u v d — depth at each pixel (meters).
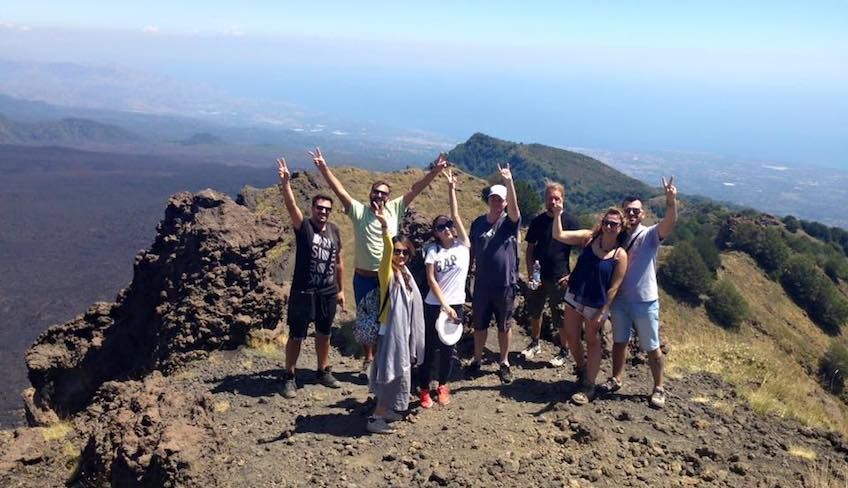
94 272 120.62
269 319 11.50
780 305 62.34
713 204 100.69
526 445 7.08
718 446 7.51
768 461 7.23
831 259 74.56
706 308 55.59
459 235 8.64
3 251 133.00
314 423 7.82
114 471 6.77
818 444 7.90
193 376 9.86
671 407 8.57
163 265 12.27
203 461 6.50
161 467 6.38
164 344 10.95
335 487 6.21
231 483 6.31
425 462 6.66
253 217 12.34
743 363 11.59
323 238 8.73
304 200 28.80
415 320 7.53
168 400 7.49
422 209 29.91
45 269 120.25
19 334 81.56
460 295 8.22
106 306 13.56
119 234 158.38
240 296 11.24
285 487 6.24
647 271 8.30
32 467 8.22
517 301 12.47
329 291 8.89
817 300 63.50
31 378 12.91
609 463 6.78
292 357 8.90
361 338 7.73
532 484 6.22
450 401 8.45
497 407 8.19
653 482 6.48
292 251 19.66
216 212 12.20
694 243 64.75
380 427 7.41
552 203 8.64
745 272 64.75
